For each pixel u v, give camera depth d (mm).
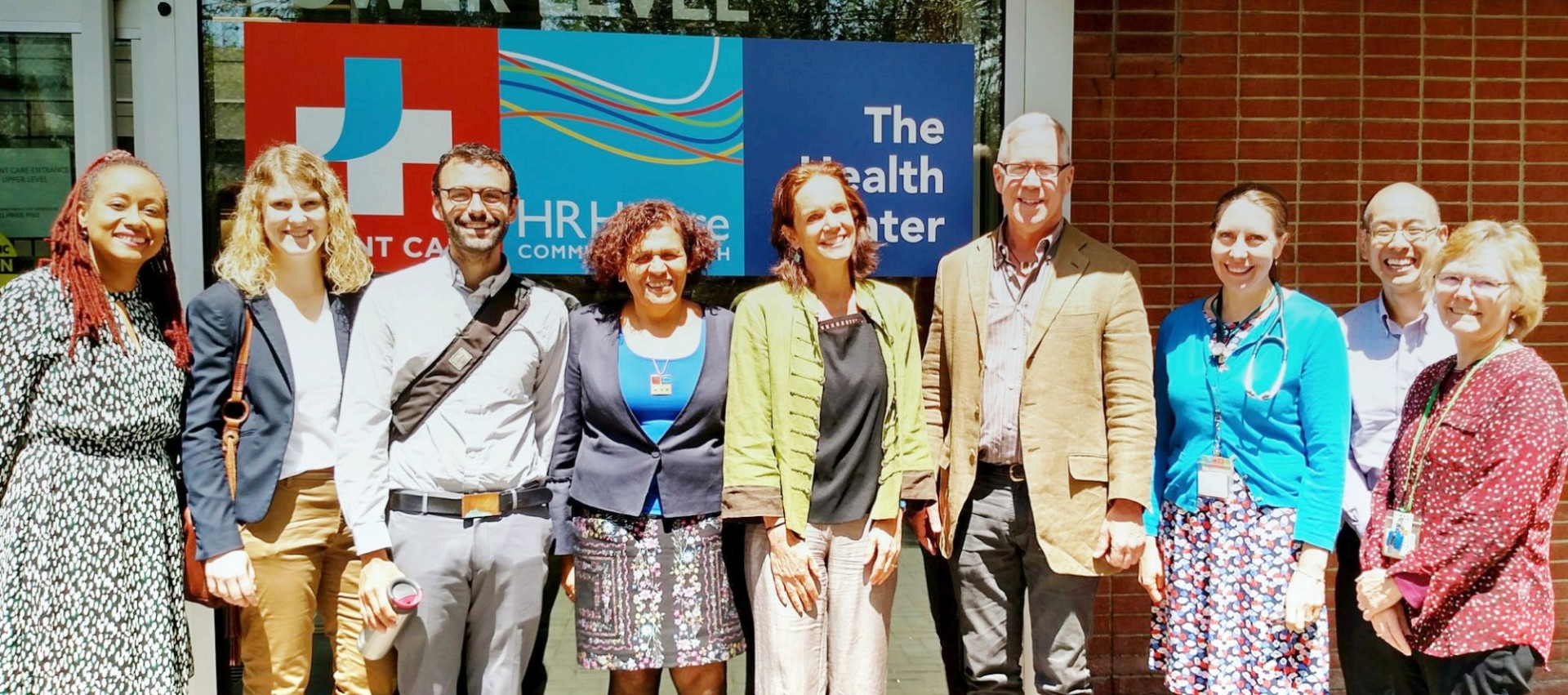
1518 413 2232
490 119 3303
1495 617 2254
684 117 3391
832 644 2680
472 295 2604
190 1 3207
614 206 3371
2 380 2262
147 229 2365
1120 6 3639
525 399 2629
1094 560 2695
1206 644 2660
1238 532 2600
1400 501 2447
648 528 2631
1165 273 3684
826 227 2590
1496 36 3756
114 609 2322
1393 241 2777
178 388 2473
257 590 2561
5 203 3250
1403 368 2803
